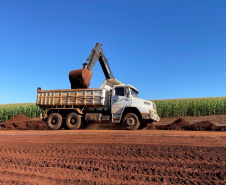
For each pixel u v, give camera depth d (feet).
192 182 12.61
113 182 13.20
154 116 40.55
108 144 22.16
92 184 13.09
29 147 22.89
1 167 17.06
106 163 16.40
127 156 17.83
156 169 14.61
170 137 25.38
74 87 46.06
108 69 53.21
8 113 91.61
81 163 16.92
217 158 16.30
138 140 23.86
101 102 41.60
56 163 17.15
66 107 45.29
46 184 13.41
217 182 12.40
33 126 54.65
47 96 45.65
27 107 92.27
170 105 79.87
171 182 12.87
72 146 22.09
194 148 19.07
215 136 25.99
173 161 16.05
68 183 13.46
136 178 13.58
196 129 41.65
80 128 45.29
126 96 40.70
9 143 26.18
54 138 28.17
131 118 39.78
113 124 46.11
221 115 71.31
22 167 16.74
